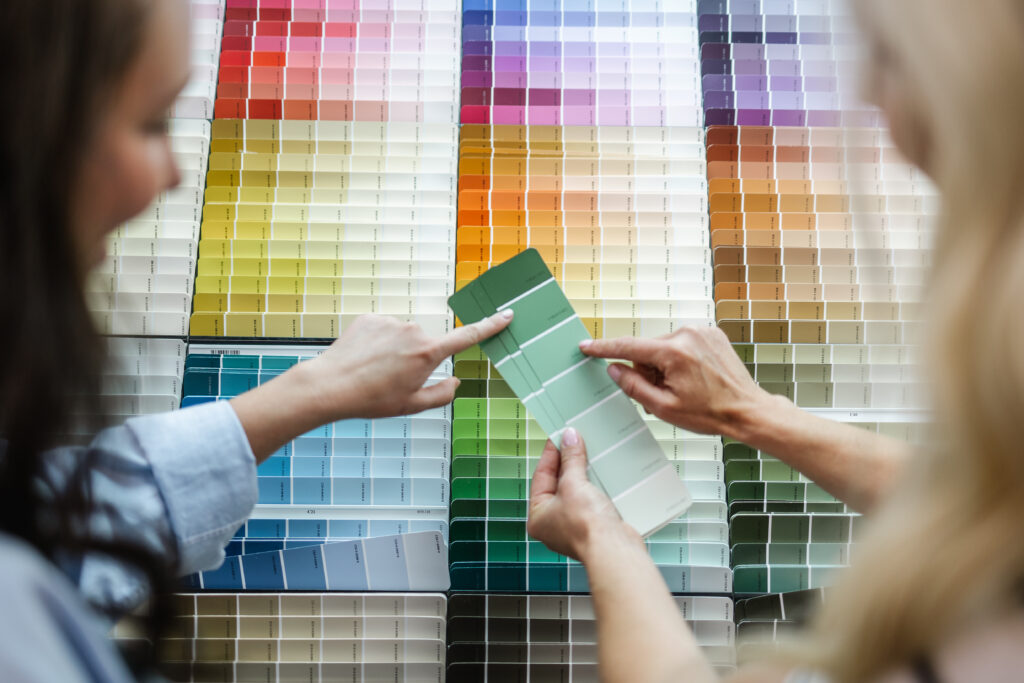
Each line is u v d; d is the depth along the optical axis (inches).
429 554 42.5
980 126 13.7
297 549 42.3
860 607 15.3
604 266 46.9
